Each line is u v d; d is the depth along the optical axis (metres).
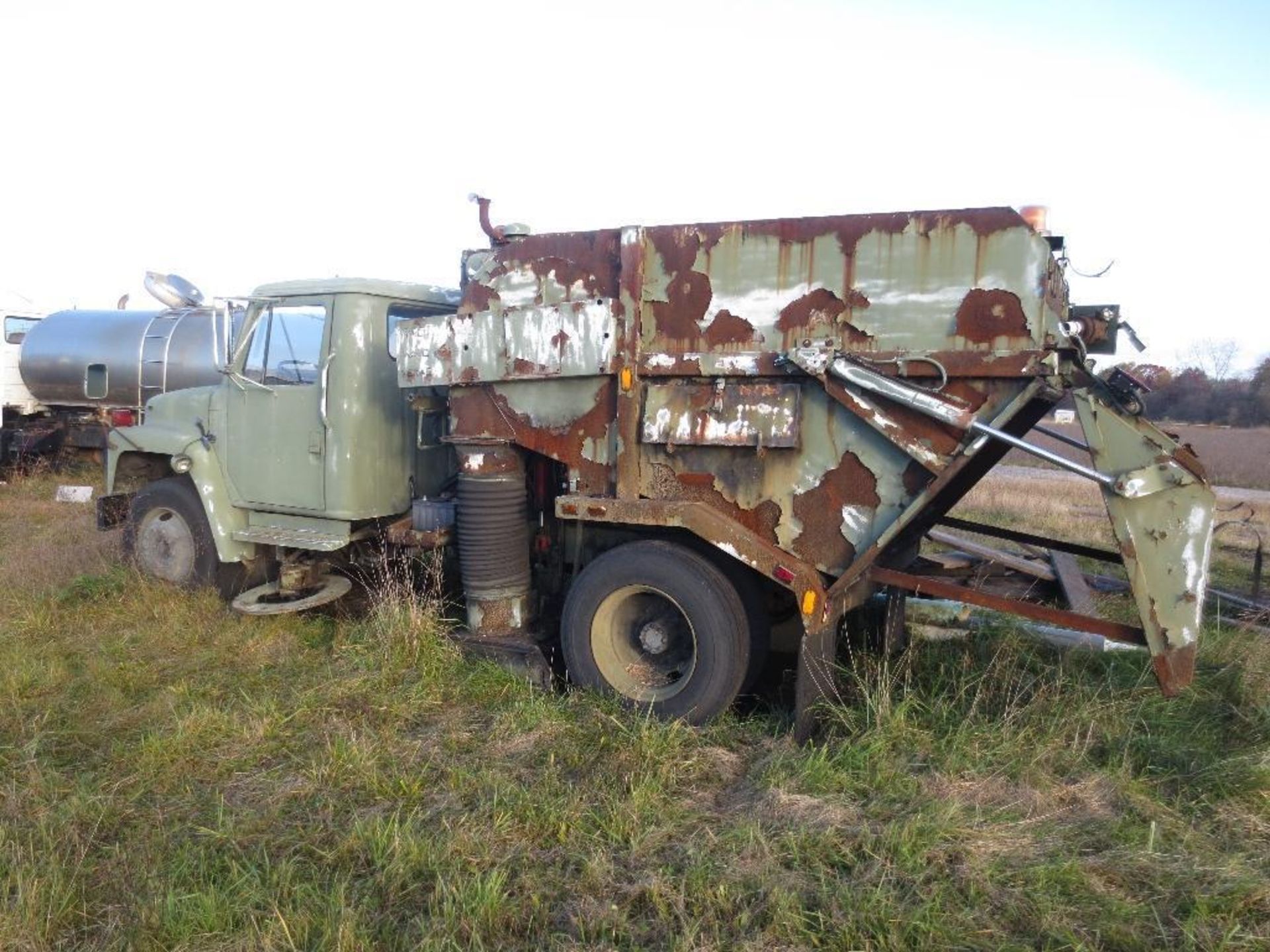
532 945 2.85
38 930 2.87
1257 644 5.23
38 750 4.21
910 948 2.76
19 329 15.11
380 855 3.29
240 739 4.33
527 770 4.01
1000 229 3.88
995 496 14.09
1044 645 5.39
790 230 4.29
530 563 5.57
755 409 4.39
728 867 3.17
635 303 4.59
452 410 5.18
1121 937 2.76
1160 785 3.73
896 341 4.09
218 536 6.44
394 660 5.09
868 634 5.34
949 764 3.78
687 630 4.72
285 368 6.27
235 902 3.02
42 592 6.66
